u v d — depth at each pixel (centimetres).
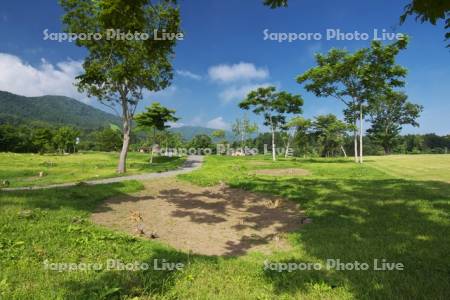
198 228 866
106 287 417
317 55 3634
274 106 4381
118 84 2459
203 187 1609
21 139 8094
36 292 406
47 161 3988
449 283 447
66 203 1012
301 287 454
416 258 556
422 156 4288
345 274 500
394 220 837
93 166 3309
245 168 2778
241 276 500
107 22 819
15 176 2375
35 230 670
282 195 1330
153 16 1040
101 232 705
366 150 8781
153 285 449
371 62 3241
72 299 388
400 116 6969
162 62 2341
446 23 470
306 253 621
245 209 1117
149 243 673
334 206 1052
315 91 3753
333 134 5750
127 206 1098
